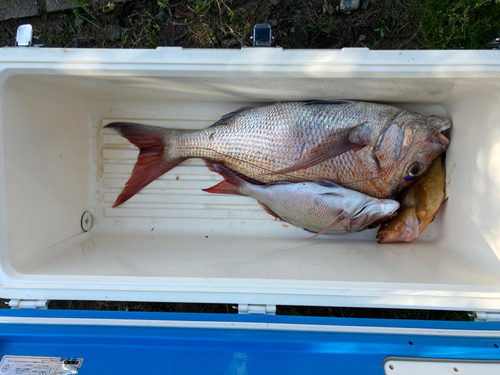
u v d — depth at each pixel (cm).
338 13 184
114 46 191
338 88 139
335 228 165
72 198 166
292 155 159
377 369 109
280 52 121
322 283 121
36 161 142
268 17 186
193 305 203
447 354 111
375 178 158
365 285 121
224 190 171
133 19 189
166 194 182
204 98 165
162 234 182
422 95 146
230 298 120
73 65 123
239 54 121
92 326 115
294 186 162
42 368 110
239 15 186
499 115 130
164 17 188
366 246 166
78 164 171
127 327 115
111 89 153
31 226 137
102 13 187
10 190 126
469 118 145
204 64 122
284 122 157
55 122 153
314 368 109
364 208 156
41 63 122
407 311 197
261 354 111
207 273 131
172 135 168
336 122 154
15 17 187
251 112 161
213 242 173
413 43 184
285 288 120
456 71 117
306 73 122
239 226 182
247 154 163
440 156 160
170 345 112
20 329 114
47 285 121
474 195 143
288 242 173
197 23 189
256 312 118
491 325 115
